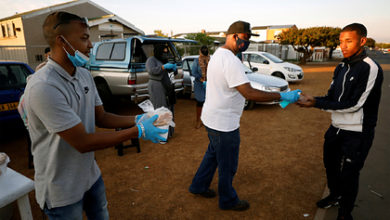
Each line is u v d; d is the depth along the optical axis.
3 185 1.74
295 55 34.53
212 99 2.17
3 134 4.88
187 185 3.07
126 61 5.54
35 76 1.09
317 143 4.35
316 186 2.98
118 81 5.76
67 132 1.08
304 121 5.68
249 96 1.94
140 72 5.68
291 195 2.81
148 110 1.56
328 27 25.25
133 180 3.21
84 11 18.17
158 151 4.14
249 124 5.49
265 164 3.57
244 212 2.53
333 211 2.52
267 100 1.95
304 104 2.07
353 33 1.95
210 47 20.91
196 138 4.70
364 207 2.58
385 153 3.88
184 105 7.53
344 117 2.14
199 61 4.91
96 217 1.59
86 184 1.36
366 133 2.08
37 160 1.23
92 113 1.39
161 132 1.31
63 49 1.15
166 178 3.25
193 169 3.48
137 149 4.10
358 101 1.99
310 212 2.52
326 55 34.31
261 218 2.44
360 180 3.11
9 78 4.38
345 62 2.11
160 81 4.18
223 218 2.45
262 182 3.09
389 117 5.87
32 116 1.12
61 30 1.11
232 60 1.98
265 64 10.90
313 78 13.82
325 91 9.49
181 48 18.50
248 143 4.39
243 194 2.84
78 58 1.16
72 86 1.21
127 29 18.83
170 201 2.75
